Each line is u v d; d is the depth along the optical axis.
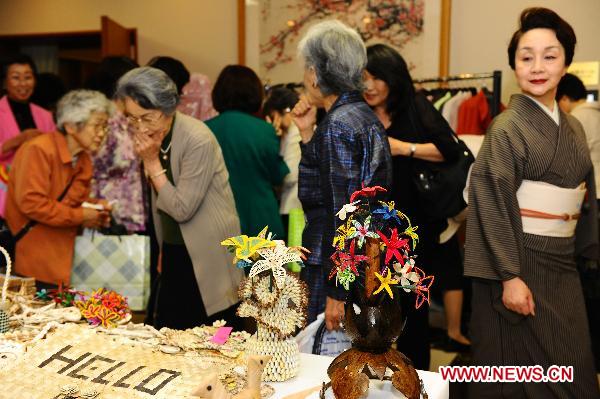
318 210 2.02
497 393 2.23
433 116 2.58
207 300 2.27
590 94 4.25
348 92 1.96
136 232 3.26
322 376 1.50
